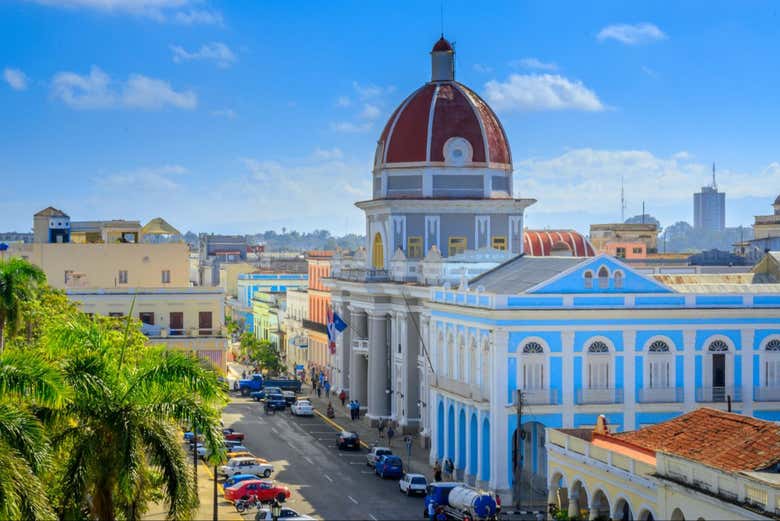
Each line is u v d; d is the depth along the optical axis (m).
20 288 69.12
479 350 69.69
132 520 42.41
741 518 38.28
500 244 94.44
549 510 53.19
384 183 95.06
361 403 101.25
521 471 67.19
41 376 39.62
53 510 40.69
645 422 69.19
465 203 93.25
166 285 113.56
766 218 163.38
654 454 46.47
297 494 67.00
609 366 68.88
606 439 50.72
